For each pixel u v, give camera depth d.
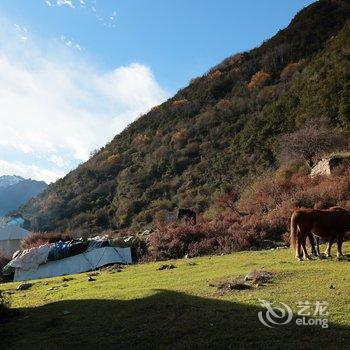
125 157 95.12
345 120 45.84
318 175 30.03
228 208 32.84
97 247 24.53
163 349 7.47
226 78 105.56
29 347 8.45
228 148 72.00
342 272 11.22
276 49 102.00
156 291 11.31
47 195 102.81
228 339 7.50
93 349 7.90
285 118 60.09
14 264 24.48
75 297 12.29
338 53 62.78
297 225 14.30
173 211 57.56
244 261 15.62
